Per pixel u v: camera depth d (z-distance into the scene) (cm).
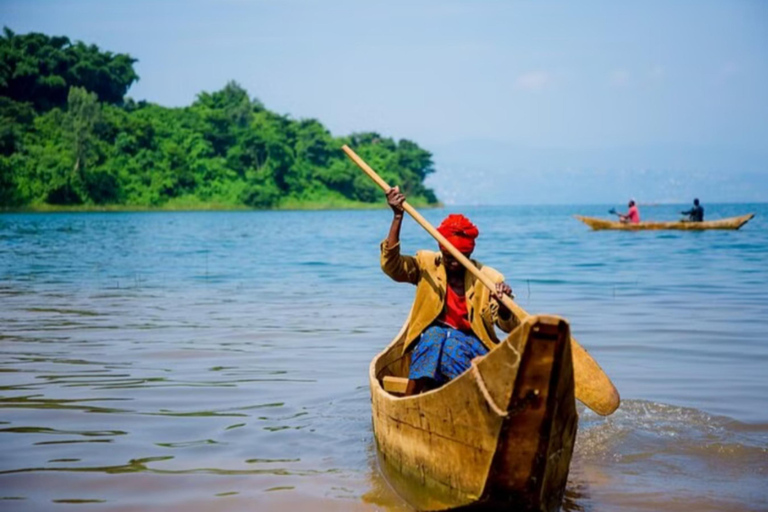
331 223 6844
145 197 11406
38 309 1555
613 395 685
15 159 10544
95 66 13212
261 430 793
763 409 851
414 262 718
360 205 13688
